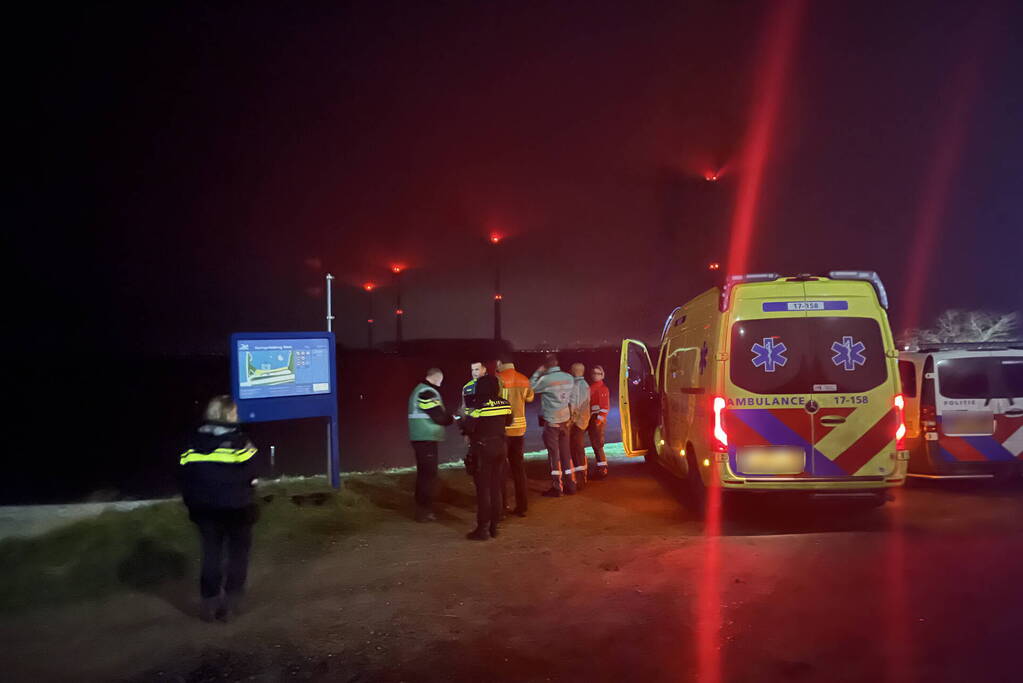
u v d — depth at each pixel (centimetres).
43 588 555
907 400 952
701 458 787
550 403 940
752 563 583
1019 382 899
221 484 493
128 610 514
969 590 504
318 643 452
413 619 488
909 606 479
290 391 895
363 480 1065
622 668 407
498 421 722
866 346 741
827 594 508
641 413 1159
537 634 458
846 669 395
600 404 1069
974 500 860
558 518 819
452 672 409
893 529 735
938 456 899
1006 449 889
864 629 446
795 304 747
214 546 496
